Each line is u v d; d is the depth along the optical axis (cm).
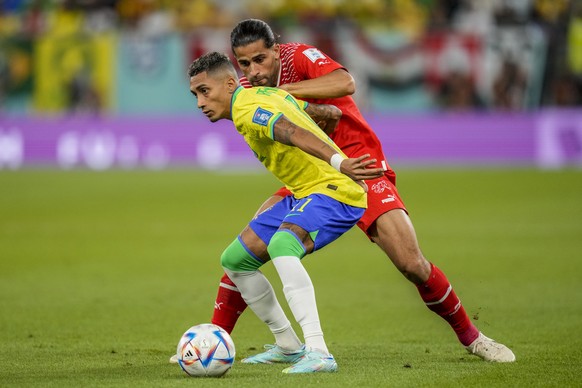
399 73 8850
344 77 2138
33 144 9344
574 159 8712
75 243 4581
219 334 1842
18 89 9306
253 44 2100
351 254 4381
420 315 2848
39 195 6762
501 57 8819
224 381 1788
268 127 1842
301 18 10212
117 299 3128
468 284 3419
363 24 9694
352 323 2717
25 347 2294
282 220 2008
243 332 2597
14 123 9369
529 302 3042
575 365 2009
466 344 2111
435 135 8925
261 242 2006
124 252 4300
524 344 2325
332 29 8900
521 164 8831
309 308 1892
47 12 10506
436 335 2519
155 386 1741
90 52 9156
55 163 9306
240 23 2117
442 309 2098
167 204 6225
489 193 6619
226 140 9156
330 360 1903
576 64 8981
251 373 1902
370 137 2238
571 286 3359
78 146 9262
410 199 6347
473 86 8856
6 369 1970
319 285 3481
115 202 6347
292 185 1981
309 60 2177
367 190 1992
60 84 9238
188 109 9169
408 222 2125
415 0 10219
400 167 8656
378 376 1855
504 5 9644
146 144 9219
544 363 2036
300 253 1903
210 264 3966
